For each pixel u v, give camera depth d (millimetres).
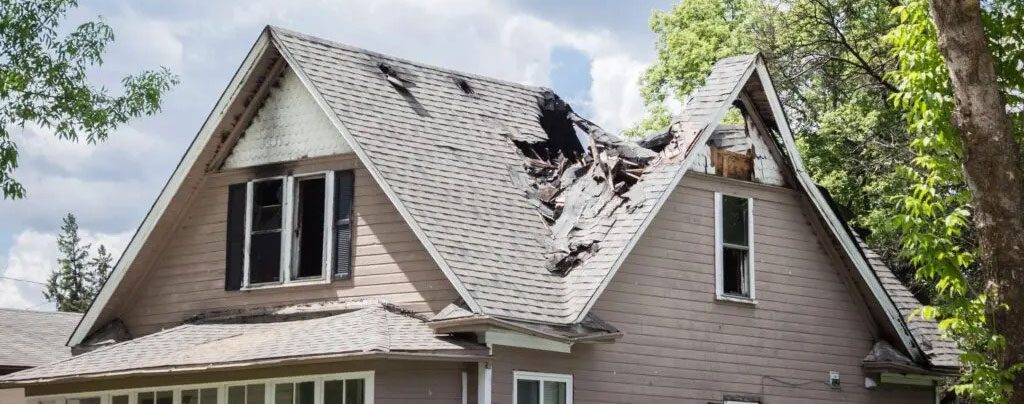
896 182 36875
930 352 30375
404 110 27594
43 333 37281
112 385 26156
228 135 28125
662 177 26906
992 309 21172
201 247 28422
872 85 38594
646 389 26359
